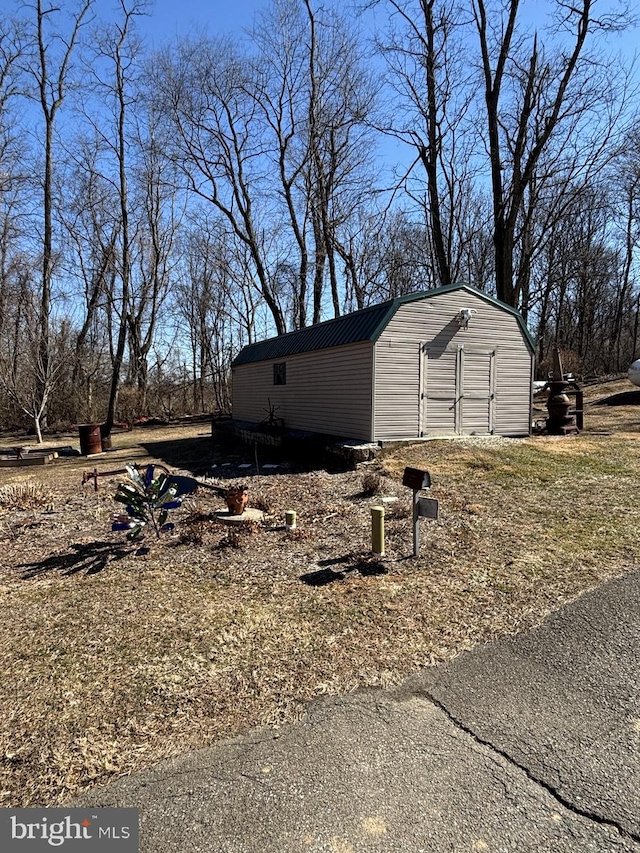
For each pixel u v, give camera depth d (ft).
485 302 32.55
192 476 27.66
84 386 68.59
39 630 10.61
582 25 44.09
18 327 56.65
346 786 6.23
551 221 63.98
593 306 98.78
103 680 8.72
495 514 17.75
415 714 7.63
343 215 68.23
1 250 61.72
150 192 74.23
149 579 13.12
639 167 67.82
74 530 17.80
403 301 29.27
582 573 12.67
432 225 55.47
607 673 8.56
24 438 53.98
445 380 31.30
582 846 5.32
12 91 60.80
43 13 60.03
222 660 9.25
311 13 62.39
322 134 64.28
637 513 17.37
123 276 57.93
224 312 85.76
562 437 33.68
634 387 61.67
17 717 7.80
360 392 30.09
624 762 6.54
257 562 14.10
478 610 10.96
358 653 9.40
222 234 77.87
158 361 82.89
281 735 7.25
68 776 6.58
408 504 19.27
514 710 7.66
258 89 66.64
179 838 5.57
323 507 19.61
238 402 53.21
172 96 65.41
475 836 5.47
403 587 12.16
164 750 7.02
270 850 5.37
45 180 61.31
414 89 52.70
